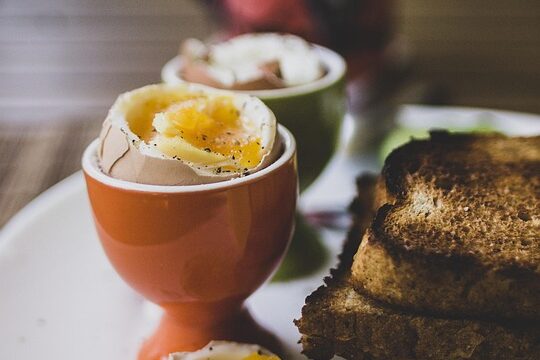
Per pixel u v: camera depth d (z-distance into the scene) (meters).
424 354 0.18
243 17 0.38
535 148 0.24
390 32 0.45
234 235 0.18
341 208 0.27
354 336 0.19
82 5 0.67
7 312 0.22
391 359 0.19
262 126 0.19
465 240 0.19
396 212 0.20
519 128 0.31
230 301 0.20
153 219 0.18
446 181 0.22
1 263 0.24
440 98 0.46
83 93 0.48
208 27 0.61
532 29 0.64
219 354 0.20
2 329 0.21
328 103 0.24
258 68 0.24
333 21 0.39
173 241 0.18
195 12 0.65
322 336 0.19
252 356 0.20
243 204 0.18
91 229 0.26
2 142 0.34
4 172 0.32
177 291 0.19
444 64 0.57
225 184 0.18
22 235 0.25
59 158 0.33
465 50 0.60
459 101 0.50
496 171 0.22
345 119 0.25
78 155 0.33
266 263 0.20
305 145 0.24
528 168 0.22
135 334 0.21
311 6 0.38
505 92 0.52
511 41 0.61
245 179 0.18
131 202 0.18
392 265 0.18
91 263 0.24
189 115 0.19
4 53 0.56
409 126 0.32
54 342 0.21
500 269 0.17
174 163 0.18
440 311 0.18
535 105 0.49
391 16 0.45
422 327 0.18
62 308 0.22
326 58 0.26
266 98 0.23
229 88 0.23
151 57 0.55
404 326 0.18
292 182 0.19
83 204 0.27
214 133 0.19
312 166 0.24
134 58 0.55
